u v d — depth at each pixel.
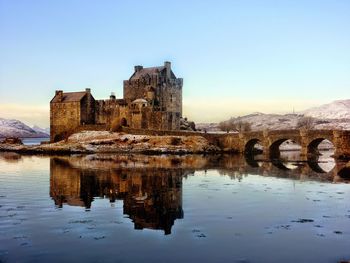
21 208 49.81
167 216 46.19
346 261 33.00
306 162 117.88
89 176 78.56
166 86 185.88
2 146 169.88
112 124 167.62
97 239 37.75
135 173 83.56
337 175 83.62
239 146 156.88
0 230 40.25
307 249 35.56
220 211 48.78
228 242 37.22
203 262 32.50
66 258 33.03
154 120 166.38
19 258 32.97
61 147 151.00
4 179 74.50
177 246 36.00
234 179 76.00
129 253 34.28
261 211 48.88
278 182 72.44
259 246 36.22
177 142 154.38
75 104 173.00
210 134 162.62
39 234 39.09
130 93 185.62
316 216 46.66
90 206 51.19
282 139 142.38
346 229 41.47
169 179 75.06
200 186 67.25
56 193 59.94
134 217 45.62
